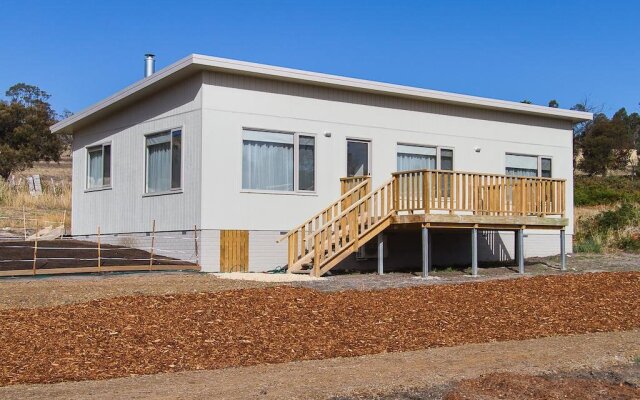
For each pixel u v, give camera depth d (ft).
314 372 21.91
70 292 34.53
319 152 52.06
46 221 77.61
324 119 52.37
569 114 64.75
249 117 48.96
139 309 30.94
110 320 28.91
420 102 57.31
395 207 48.08
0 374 21.57
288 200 50.49
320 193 52.06
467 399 18.99
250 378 21.08
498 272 50.42
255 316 30.63
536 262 57.82
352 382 20.52
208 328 28.32
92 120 61.11
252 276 43.04
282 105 50.44
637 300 36.81
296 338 27.40
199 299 33.24
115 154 57.82
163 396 18.72
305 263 46.70
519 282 41.88
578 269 52.19
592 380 21.50
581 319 32.17
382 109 55.26
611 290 39.42
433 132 57.88
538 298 36.86
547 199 52.13
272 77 49.34
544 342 27.20
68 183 114.21
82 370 22.22
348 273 50.62
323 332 28.50
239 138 48.47
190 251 47.88
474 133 60.29
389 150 55.47
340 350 25.76
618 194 107.65
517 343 27.04
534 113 63.16
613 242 69.77
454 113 59.16
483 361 23.58
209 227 47.06
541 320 31.81
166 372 22.26
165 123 51.08
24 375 21.50
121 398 18.48
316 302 33.96
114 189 57.77
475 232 47.96
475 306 34.50
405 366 22.80
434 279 44.55
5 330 26.99
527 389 20.11
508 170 62.44
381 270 48.44
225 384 20.26
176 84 50.06
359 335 28.17
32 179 110.73
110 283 37.78
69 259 46.16
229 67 46.73
